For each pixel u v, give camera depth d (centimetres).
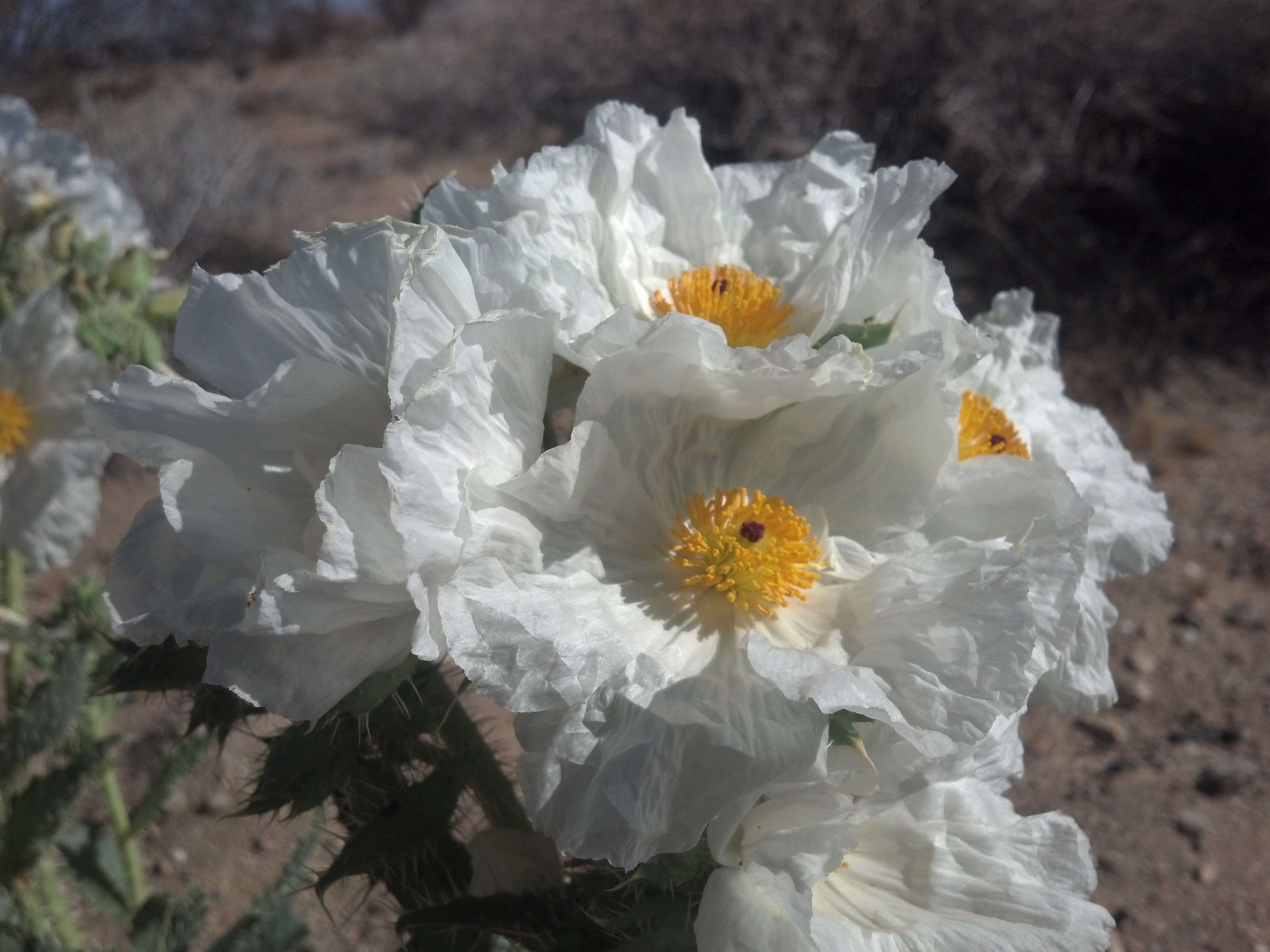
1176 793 49
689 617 15
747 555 15
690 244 19
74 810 37
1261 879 44
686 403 15
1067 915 16
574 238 16
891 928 16
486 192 16
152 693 17
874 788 15
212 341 15
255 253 113
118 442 15
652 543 16
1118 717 54
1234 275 89
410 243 14
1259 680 55
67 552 28
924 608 14
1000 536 15
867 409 15
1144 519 21
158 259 29
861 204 16
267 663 13
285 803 16
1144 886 45
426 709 16
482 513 13
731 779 13
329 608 13
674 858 14
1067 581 14
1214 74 94
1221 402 80
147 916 31
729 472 16
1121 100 94
